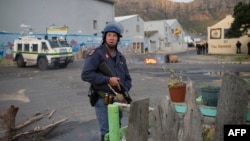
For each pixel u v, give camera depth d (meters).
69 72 18.58
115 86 3.35
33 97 9.95
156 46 68.38
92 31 41.03
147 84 12.52
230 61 28.19
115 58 3.49
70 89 11.68
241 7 35.22
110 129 2.90
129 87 3.66
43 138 5.41
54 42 21.44
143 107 2.60
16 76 16.75
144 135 2.62
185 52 58.62
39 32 33.62
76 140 5.32
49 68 21.83
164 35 69.88
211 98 3.15
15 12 31.23
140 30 57.56
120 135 2.96
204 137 2.75
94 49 3.50
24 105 8.62
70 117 7.03
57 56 21.02
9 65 26.11
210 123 2.88
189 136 2.57
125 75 3.61
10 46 30.62
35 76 16.62
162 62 28.09
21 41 22.52
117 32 3.43
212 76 15.17
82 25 39.28
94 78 3.35
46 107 8.27
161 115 2.60
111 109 2.88
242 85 2.39
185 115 2.61
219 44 46.38
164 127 2.61
